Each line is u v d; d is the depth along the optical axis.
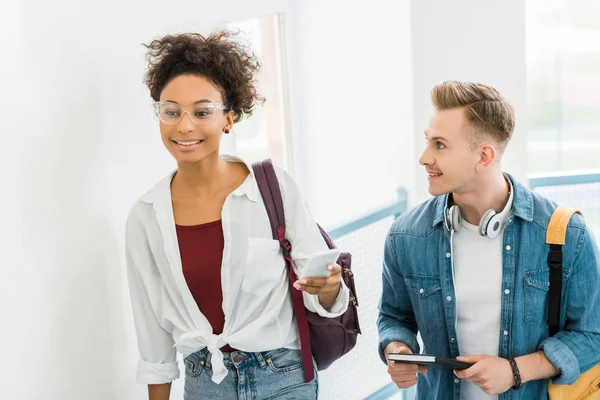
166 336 2.01
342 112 3.62
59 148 1.89
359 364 2.96
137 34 2.17
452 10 3.35
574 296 1.90
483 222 1.89
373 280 3.00
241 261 1.86
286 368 1.92
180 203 1.89
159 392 2.05
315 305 1.88
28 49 1.79
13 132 1.75
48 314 1.87
